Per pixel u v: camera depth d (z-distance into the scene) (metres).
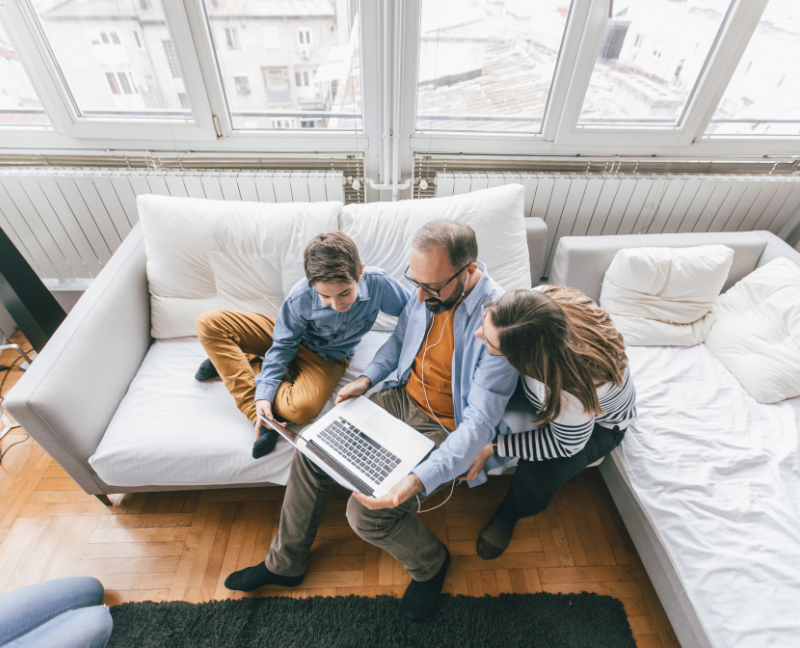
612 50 1.53
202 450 1.16
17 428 1.60
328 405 1.28
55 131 1.66
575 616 1.16
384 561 1.28
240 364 1.23
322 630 1.12
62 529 1.33
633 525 1.19
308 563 1.27
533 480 1.10
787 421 1.25
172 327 1.46
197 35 1.47
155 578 1.23
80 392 1.13
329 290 1.01
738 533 1.00
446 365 1.13
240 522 1.36
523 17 1.47
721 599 0.91
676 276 1.46
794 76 1.59
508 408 1.06
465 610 1.16
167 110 1.64
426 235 0.92
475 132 1.75
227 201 1.44
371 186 1.78
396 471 0.98
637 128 1.71
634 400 1.05
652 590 1.22
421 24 1.47
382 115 1.65
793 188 1.75
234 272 1.42
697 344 1.52
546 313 0.77
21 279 1.49
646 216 1.85
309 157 1.75
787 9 1.42
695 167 1.82
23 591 0.82
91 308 1.24
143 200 1.40
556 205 1.80
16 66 1.50
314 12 1.46
